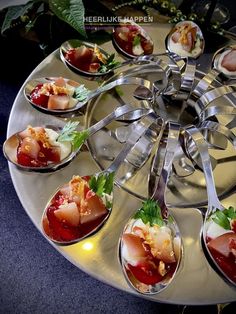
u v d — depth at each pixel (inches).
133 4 9.9
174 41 9.2
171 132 7.5
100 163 7.6
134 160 7.6
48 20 9.9
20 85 12.1
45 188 7.1
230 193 7.7
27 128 7.6
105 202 7.0
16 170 7.2
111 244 6.7
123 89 8.7
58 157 7.4
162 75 8.8
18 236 10.2
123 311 9.5
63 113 8.0
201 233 6.9
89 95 8.1
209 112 8.0
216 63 9.0
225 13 11.3
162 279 6.4
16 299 9.5
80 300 9.6
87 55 8.7
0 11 10.3
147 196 7.3
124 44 9.0
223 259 6.6
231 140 7.8
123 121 8.2
